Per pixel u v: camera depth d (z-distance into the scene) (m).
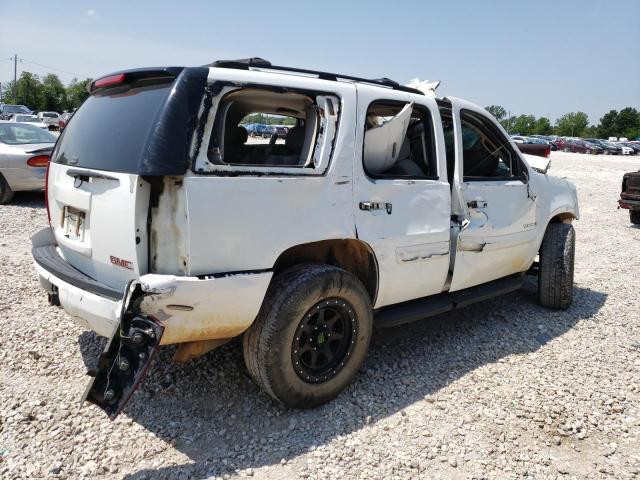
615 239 9.21
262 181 2.74
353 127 3.13
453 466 2.73
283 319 2.86
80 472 2.56
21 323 4.23
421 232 3.56
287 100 3.19
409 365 3.85
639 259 7.64
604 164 29.84
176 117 2.50
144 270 2.61
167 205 2.56
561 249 4.97
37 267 3.29
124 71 2.91
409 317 3.74
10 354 3.71
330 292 3.03
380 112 3.75
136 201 2.54
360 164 3.19
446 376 3.71
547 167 5.47
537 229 4.80
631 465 2.81
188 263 2.54
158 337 2.37
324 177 3.00
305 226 2.93
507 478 2.66
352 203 3.15
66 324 4.26
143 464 2.64
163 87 2.68
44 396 3.21
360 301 3.21
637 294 5.86
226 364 3.68
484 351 4.15
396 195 3.40
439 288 3.88
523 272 4.95
